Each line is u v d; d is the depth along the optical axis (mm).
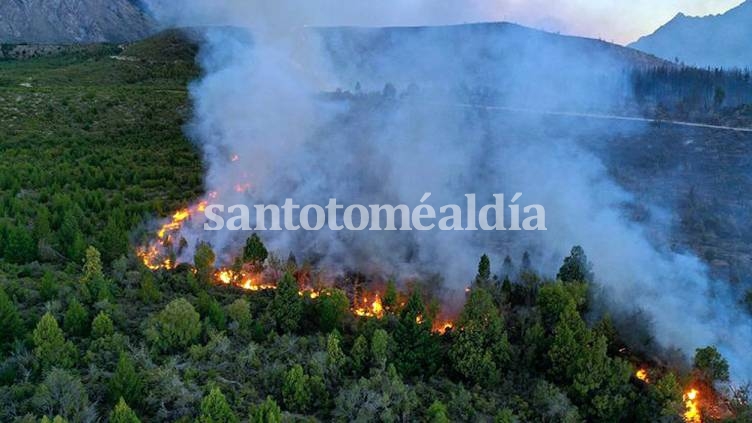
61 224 66375
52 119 136500
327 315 52875
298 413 41219
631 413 46375
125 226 70688
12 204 71875
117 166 101312
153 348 43844
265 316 53000
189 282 58250
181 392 37531
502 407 45250
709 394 48531
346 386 43844
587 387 46188
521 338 54719
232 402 39375
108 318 44781
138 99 157875
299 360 46031
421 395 45031
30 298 48375
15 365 39219
